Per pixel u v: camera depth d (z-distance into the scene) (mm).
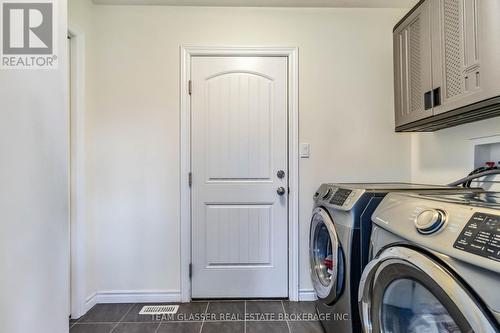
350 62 2359
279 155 2375
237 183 2379
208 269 2385
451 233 825
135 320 2082
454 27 1433
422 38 1721
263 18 2373
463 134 1859
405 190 1528
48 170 911
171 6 2348
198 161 2377
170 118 2352
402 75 1972
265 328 1968
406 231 994
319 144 2383
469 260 721
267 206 2383
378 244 1216
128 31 2338
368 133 2365
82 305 2154
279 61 2369
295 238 2371
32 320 839
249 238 2383
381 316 1114
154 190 2352
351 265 1451
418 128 2012
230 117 2383
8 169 769
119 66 2336
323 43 2383
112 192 2340
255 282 2396
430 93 1643
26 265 821
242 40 2367
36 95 869
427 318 941
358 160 2367
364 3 2320
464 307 718
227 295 2383
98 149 2332
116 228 2344
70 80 2125
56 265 940
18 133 802
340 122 2383
